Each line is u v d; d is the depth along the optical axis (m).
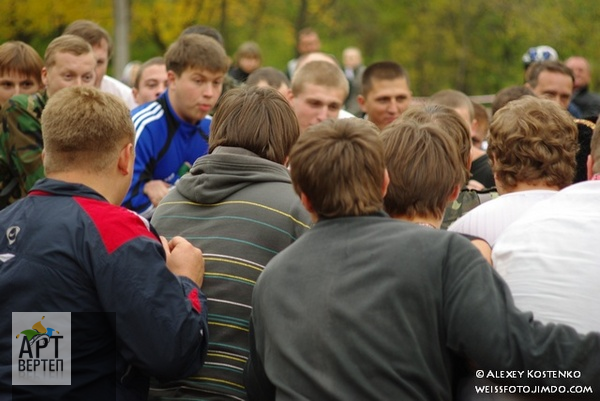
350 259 5.43
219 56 10.71
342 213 5.60
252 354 5.82
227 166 6.62
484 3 50.03
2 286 5.88
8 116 10.60
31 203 6.08
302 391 5.30
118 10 31.83
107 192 6.22
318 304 5.38
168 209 6.77
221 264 6.36
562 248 5.64
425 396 5.29
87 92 6.23
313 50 27.58
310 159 5.57
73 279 5.82
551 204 5.93
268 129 6.76
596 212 5.73
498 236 6.50
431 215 6.09
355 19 52.91
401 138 6.12
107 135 6.15
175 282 5.86
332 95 11.59
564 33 47.44
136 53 39.59
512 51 51.50
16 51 11.77
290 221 6.45
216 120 6.95
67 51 11.09
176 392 6.23
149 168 10.70
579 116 17.81
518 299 5.64
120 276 5.73
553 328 5.21
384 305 5.27
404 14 52.56
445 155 6.08
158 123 10.75
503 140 6.71
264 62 46.34
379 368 5.21
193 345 5.82
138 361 5.75
